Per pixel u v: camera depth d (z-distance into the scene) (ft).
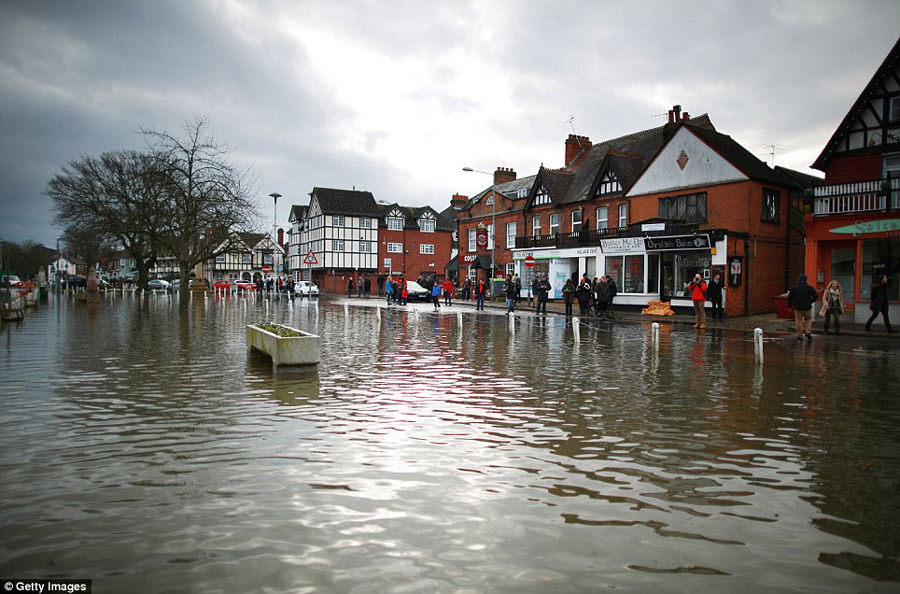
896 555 11.61
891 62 67.36
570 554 11.37
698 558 11.31
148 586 10.08
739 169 86.84
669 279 93.04
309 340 33.40
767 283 90.07
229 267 308.60
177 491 14.43
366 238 231.09
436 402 25.29
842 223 70.33
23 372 31.99
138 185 149.59
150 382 29.25
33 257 288.71
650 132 124.57
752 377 32.89
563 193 126.31
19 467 16.16
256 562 10.92
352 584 10.15
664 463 17.16
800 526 12.90
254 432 19.95
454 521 12.81
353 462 16.83
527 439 19.53
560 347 47.29
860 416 23.29
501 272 143.23
